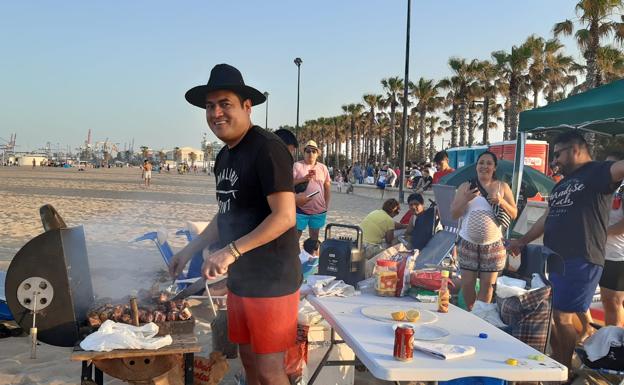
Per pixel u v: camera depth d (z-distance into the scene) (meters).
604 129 6.98
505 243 4.79
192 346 2.59
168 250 5.35
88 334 2.77
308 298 3.56
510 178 10.02
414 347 2.43
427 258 5.38
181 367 2.85
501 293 3.57
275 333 2.51
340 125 80.25
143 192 25.45
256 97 2.58
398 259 3.88
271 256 2.49
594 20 22.31
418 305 3.34
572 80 39.56
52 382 3.84
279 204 2.41
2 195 20.59
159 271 5.23
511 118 36.78
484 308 3.76
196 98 2.66
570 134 4.12
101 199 20.31
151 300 3.08
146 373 2.69
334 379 3.66
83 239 3.21
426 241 6.34
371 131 70.88
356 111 73.94
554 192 4.18
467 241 4.66
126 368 2.68
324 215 7.06
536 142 20.73
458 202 4.70
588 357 3.88
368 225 7.26
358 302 3.39
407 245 6.72
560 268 3.77
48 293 2.74
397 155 72.88
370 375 4.17
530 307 3.43
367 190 28.12
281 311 2.51
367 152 85.50
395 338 2.29
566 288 3.91
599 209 3.90
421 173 25.23
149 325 2.66
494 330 2.79
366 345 2.47
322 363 3.46
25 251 2.72
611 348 3.79
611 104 5.29
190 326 2.80
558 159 4.21
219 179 2.71
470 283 4.68
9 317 4.68
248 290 2.51
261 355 2.53
